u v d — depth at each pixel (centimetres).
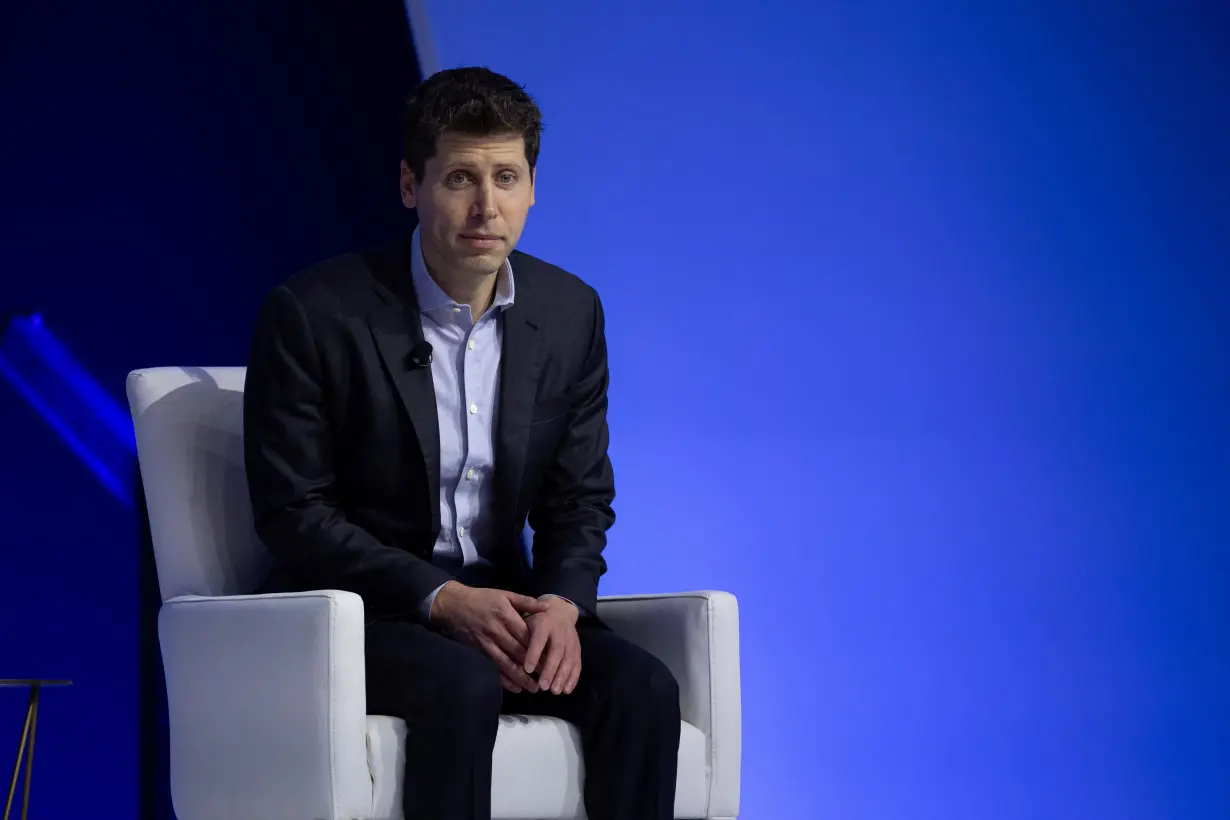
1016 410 1135
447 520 759
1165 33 1184
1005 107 1159
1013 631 1116
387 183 1155
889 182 1141
